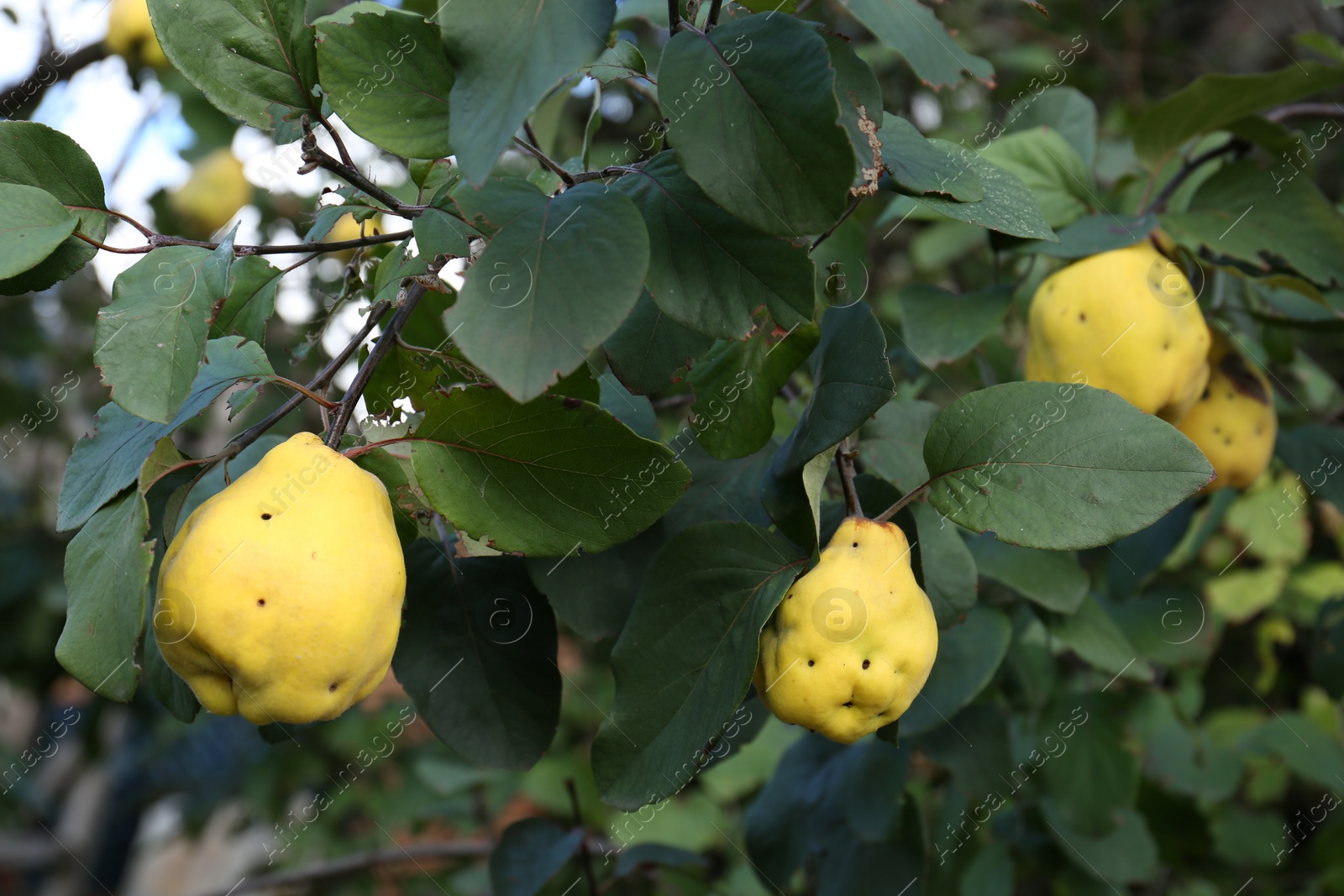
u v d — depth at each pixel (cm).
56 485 182
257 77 64
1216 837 133
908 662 64
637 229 59
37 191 63
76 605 61
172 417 59
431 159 63
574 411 61
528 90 58
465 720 72
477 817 156
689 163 60
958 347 80
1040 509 62
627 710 66
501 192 61
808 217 60
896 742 67
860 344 64
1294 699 154
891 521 68
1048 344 79
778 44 60
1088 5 185
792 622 64
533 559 71
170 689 69
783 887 91
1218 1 212
